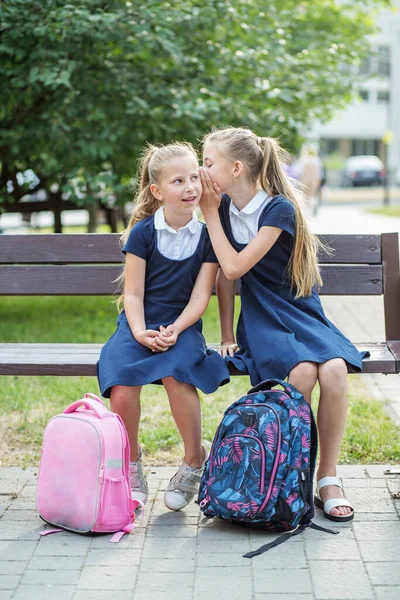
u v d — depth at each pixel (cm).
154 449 398
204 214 341
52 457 310
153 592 264
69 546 297
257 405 306
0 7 642
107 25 634
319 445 353
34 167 805
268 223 333
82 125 702
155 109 698
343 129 4459
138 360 324
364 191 3544
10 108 724
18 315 764
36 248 397
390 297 383
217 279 361
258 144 346
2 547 297
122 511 306
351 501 333
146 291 344
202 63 726
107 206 972
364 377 533
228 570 278
